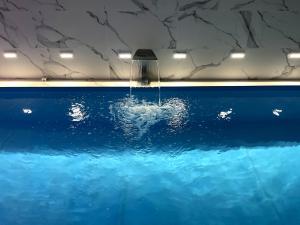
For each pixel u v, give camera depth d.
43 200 2.44
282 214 2.34
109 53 3.87
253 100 3.75
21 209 2.35
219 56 3.90
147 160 2.86
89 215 2.31
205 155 2.92
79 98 3.75
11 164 2.81
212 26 3.73
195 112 3.51
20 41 3.81
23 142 3.07
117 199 2.46
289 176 2.71
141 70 3.92
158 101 3.70
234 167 2.80
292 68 3.97
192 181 2.64
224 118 3.41
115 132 3.19
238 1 3.59
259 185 2.61
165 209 2.38
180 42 3.81
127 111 3.52
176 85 3.87
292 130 3.23
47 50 3.86
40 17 3.67
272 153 2.96
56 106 3.61
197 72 3.99
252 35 3.78
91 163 2.82
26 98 3.76
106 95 3.79
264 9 3.63
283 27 3.73
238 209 2.38
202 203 2.44
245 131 3.21
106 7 3.62
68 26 3.72
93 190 2.54
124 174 2.71
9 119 3.38
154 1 3.59
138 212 2.35
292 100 3.76
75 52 3.87
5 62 3.93
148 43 3.82
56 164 2.81
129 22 3.70
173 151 2.96
